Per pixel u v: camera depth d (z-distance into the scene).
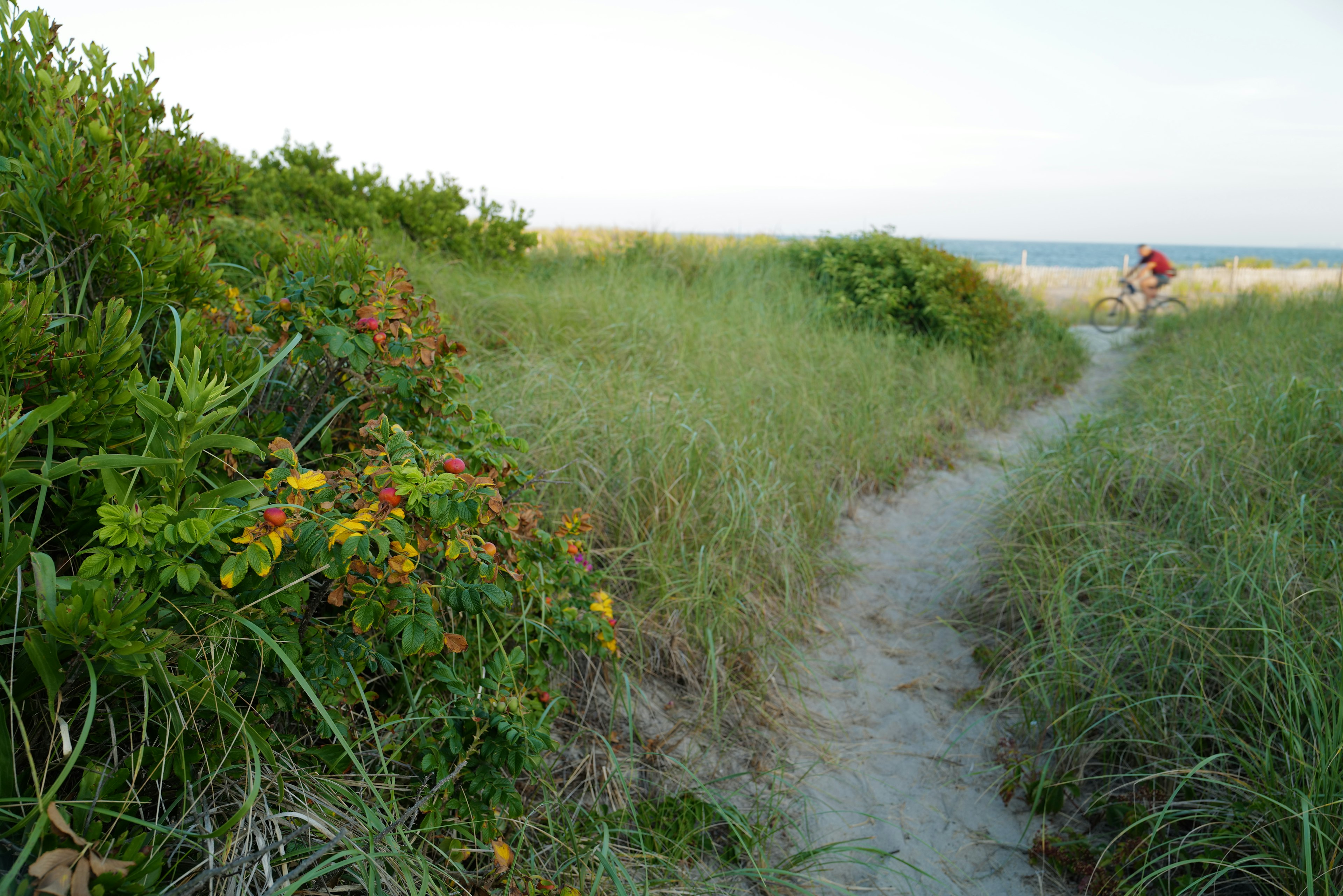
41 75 1.93
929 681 3.47
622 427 4.08
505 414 3.87
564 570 2.53
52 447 1.42
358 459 1.94
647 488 3.81
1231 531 3.29
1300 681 2.53
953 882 2.42
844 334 8.05
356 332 2.05
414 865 1.68
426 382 2.15
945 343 8.54
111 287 1.94
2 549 1.27
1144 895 2.25
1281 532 3.25
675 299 7.64
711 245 10.85
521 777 2.35
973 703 3.26
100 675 1.34
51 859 1.03
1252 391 4.94
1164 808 2.38
